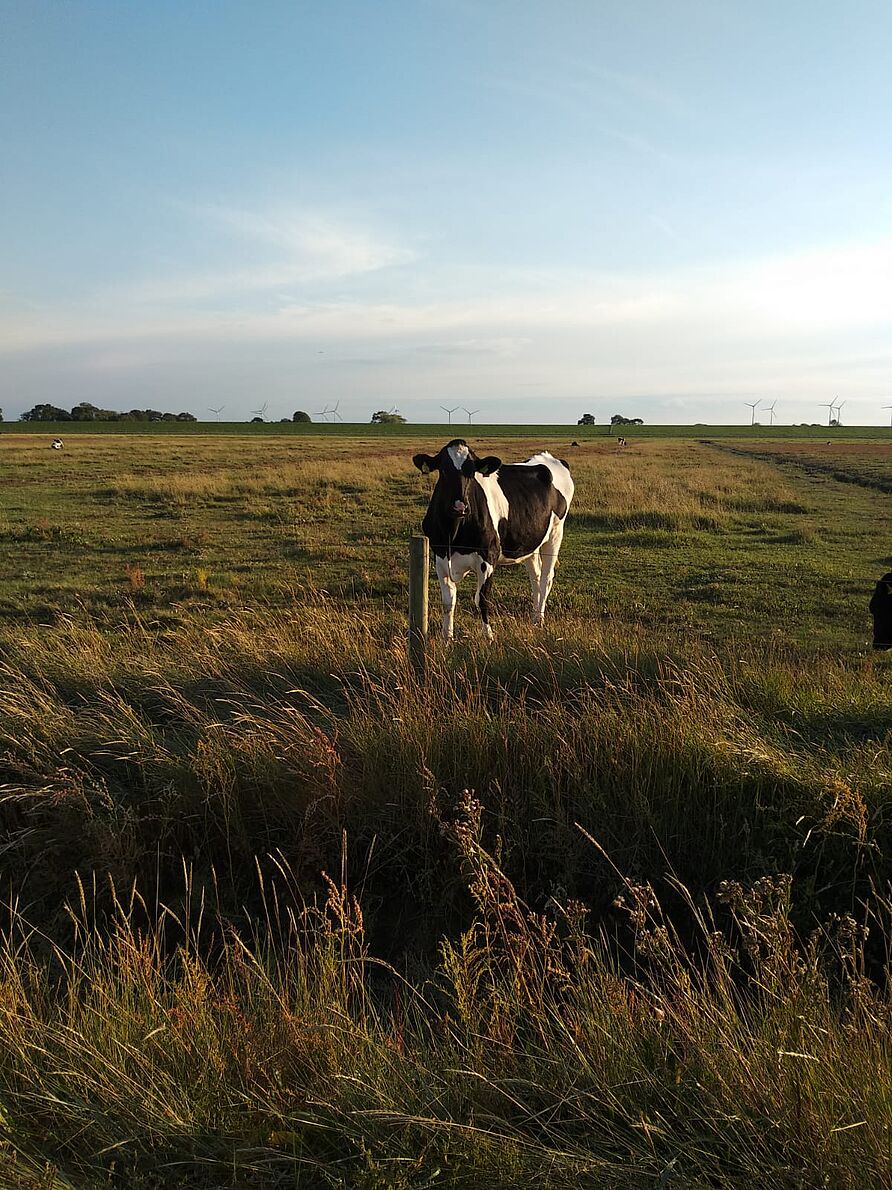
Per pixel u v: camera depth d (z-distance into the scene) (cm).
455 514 865
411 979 400
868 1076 263
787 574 1449
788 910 384
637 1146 254
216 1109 276
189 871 459
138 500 2395
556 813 461
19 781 518
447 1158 247
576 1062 290
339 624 793
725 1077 270
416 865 462
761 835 451
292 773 494
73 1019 319
